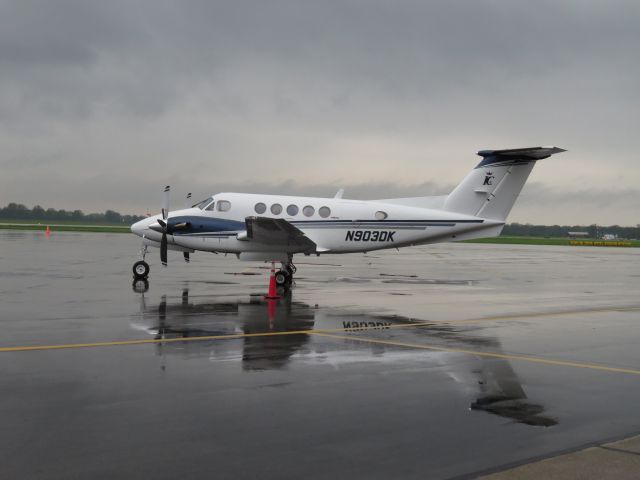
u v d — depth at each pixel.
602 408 6.45
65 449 5.08
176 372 7.73
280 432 5.56
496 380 7.60
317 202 21.22
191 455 4.99
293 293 17.81
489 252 55.38
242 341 9.96
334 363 8.43
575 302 16.44
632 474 4.65
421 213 21.42
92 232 86.75
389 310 14.24
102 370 7.77
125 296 16.00
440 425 5.84
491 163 21.58
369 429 5.69
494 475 4.64
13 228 104.06
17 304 14.06
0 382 7.14
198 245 20.30
